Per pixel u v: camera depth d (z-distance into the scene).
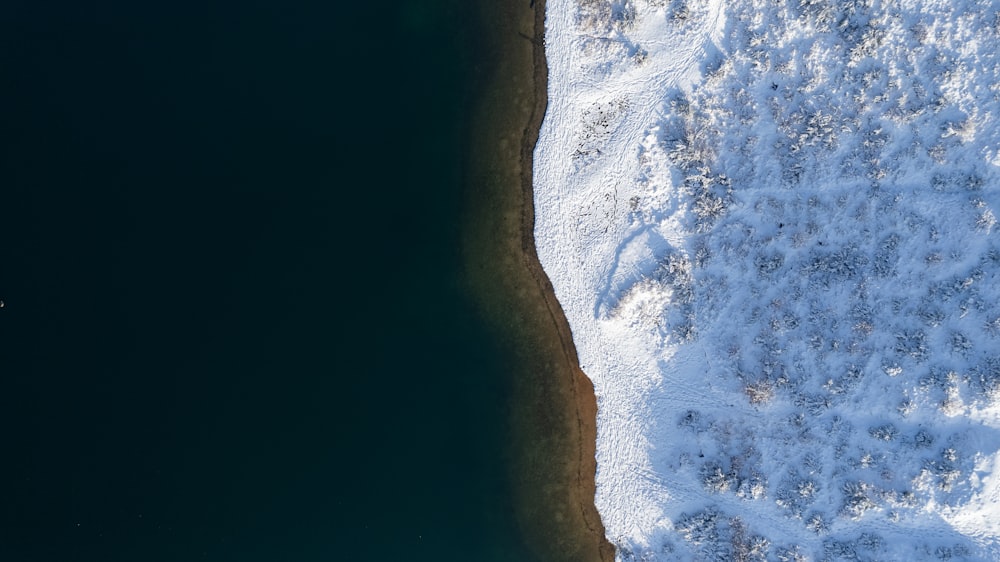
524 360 26.47
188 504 27.22
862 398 24.42
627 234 26.17
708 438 25.27
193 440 27.38
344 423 27.05
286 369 27.27
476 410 26.67
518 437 26.41
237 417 27.30
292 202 27.47
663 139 26.16
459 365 26.80
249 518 27.03
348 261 27.30
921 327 24.28
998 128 24.36
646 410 25.70
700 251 25.67
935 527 23.61
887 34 25.31
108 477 27.47
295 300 27.33
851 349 24.56
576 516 26.05
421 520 26.61
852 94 25.28
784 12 25.89
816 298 25.02
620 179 26.38
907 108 24.98
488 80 27.08
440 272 26.95
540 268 26.52
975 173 24.47
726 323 25.45
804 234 25.17
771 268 25.27
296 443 27.11
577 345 26.20
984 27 24.77
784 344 25.06
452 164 27.08
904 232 24.73
